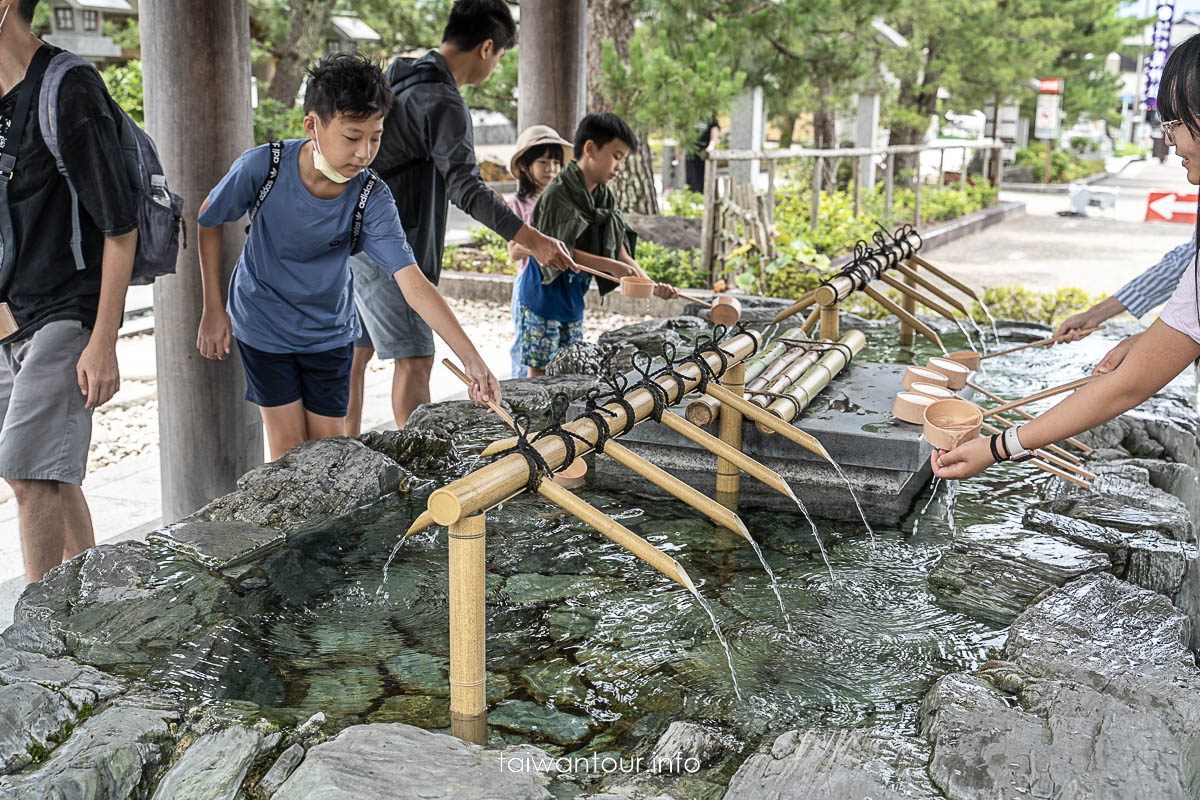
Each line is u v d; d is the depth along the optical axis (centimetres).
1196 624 266
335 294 346
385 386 709
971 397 378
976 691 200
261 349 346
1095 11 2295
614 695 212
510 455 201
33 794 168
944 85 1895
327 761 176
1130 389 203
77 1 1684
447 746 183
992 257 1375
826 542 289
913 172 1816
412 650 230
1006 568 261
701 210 1380
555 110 630
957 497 323
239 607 244
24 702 193
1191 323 193
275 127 1408
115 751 181
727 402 290
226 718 195
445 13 1546
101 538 446
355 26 1950
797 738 186
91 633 228
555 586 262
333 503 303
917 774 176
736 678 218
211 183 398
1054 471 305
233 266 406
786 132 1773
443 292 1038
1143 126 4444
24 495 310
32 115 291
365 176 320
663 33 1101
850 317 588
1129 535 278
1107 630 228
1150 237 1625
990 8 1822
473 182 399
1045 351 519
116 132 302
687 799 174
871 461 312
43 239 300
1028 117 2719
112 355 305
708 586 262
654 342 512
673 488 218
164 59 387
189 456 427
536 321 479
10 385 315
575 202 459
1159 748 179
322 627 239
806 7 1109
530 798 168
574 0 618
